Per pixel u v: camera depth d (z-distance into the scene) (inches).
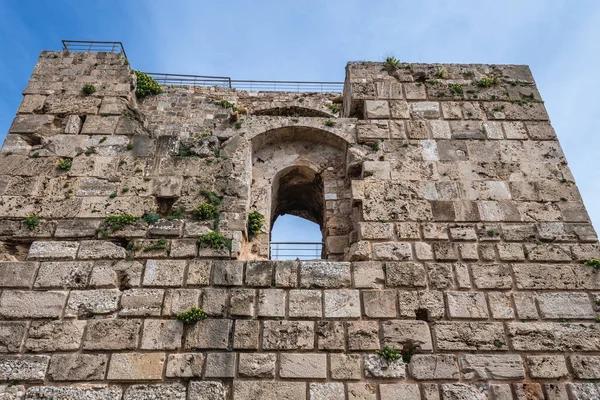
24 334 344.5
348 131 473.7
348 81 522.0
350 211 454.6
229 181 434.3
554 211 419.2
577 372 339.0
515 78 513.7
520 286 376.2
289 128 476.1
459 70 517.3
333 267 378.6
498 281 378.0
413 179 434.9
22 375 327.9
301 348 342.3
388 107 483.8
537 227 409.1
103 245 387.9
